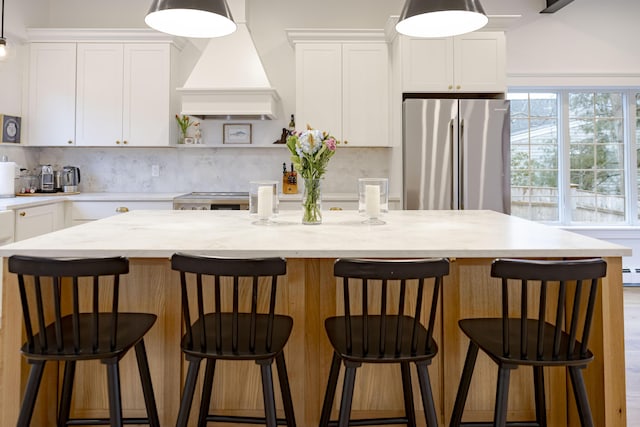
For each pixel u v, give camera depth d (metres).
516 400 1.87
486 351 1.45
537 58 4.68
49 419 1.81
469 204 3.81
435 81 3.97
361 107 4.27
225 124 4.66
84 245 1.58
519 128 4.83
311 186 2.14
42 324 1.37
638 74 4.65
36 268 1.32
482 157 3.81
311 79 4.25
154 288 1.83
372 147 4.66
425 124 3.81
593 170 4.82
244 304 1.82
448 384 1.84
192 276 1.82
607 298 1.60
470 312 1.85
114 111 4.26
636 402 2.26
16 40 4.15
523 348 1.38
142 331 1.54
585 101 4.83
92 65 4.25
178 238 1.73
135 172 4.69
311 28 4.27
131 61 4.26
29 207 3.49
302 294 1.80
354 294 1.84
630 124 4.80
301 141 2.12
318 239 1.72
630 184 4.80
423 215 2.55
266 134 4.68
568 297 1.80
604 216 4.83
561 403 1.86
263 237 1.76
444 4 1.86
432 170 3.81
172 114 4.36
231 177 4.70
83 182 4.66
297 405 1.81
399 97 4.00
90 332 1.54
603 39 4.70
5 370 1.60
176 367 1.82
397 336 1.38
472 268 1.85
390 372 1.85
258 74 4.17
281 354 1.61
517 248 1.54
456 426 1.66
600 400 1.62
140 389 1.83
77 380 1.84
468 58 3.98
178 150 4.68
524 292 1.36
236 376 1.84
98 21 4.64
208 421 1.71
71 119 4.25
